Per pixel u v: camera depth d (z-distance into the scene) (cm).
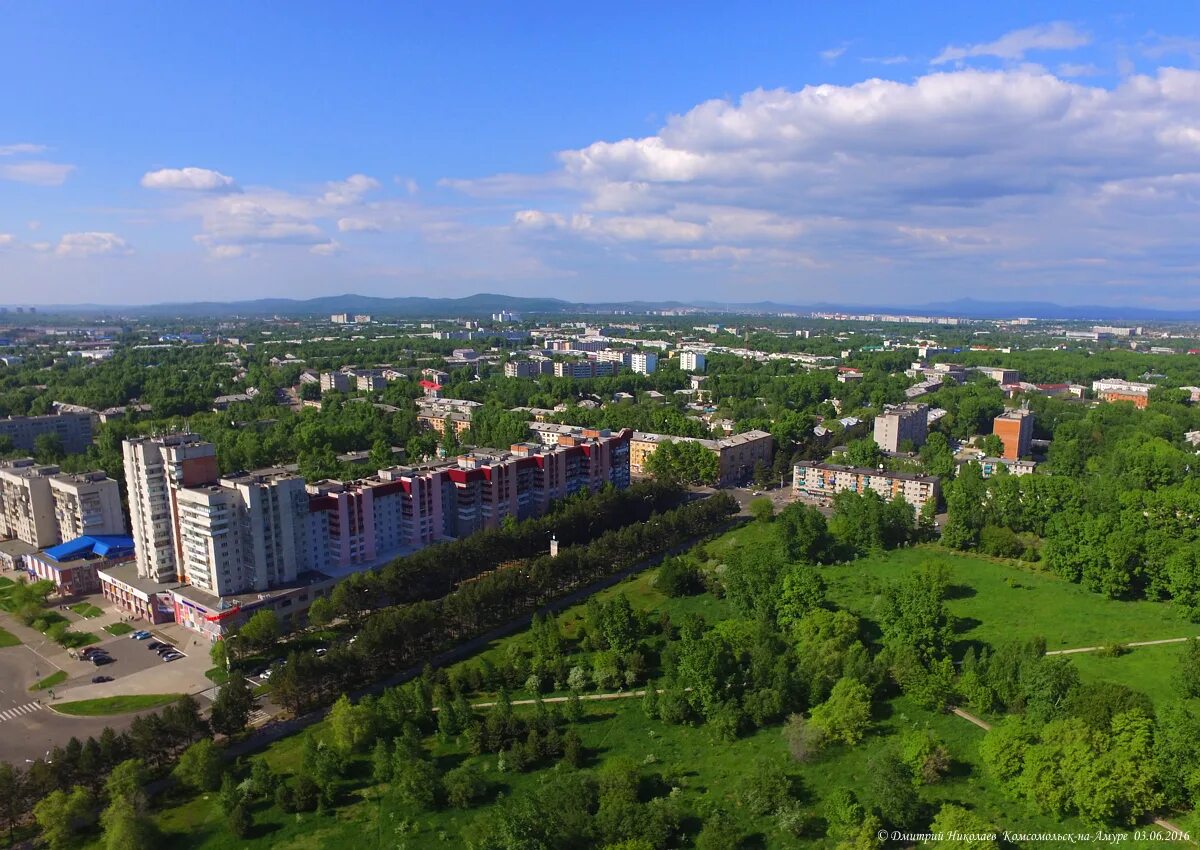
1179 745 14775
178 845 14975
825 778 16388
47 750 17988
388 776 16700
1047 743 15675
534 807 14438
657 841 14012
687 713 18862
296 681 19038
